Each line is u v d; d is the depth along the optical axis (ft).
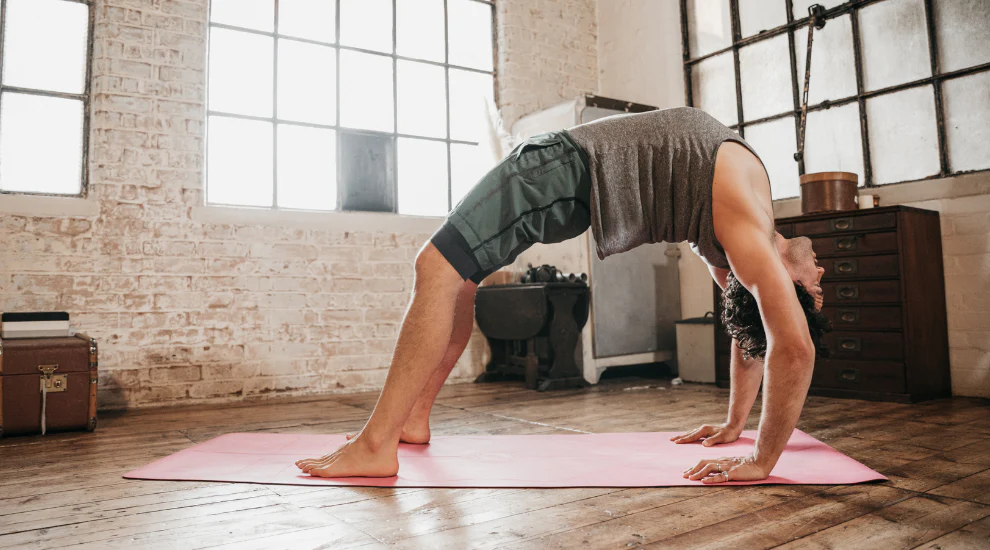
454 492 5.46
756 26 14.32
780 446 5.46
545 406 10.84
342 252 13.42
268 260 12.63
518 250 5.96
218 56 12.76
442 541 4.25
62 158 11.27
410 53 15.05
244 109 12.94
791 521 4.52
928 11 11.53
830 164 12.96
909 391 10.09
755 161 5.65
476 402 11.50
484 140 15.80
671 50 15.92
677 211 5.58
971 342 10.75
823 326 5.51
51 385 8.73
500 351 15.07
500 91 16.16
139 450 7.65
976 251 10.75
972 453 6.61
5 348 8.54
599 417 9.55
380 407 5.98
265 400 12.24
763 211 5.35
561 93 16.98
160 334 11.55
